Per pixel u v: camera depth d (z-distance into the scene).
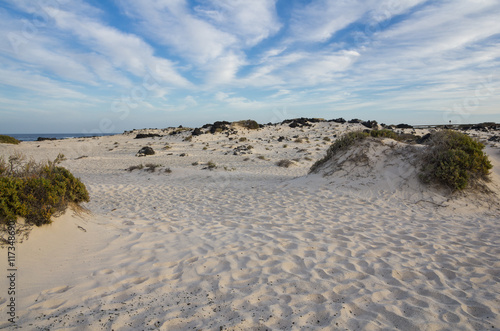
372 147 9.95
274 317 2.64
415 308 2.79
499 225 5.69
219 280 3.35
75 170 17.34
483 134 29.89
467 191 7.43
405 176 8.39
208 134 41.25
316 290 3.13
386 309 2.77
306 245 4.46
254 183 11.24
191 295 3.03
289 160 19.14
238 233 5.14
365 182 8.73
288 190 9.19
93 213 6.57
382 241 4.72
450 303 2.89
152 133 51.38
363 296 3.00
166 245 4.52
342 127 45.53
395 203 7.36
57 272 3.46
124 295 3.03
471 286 3.24
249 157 22.36
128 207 7.87
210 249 4.32
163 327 2.49
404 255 4.12
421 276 3.48
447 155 7.86
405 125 44.84
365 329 2.48
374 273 3.54
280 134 42.16
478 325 2.54
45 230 4.10
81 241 4.45
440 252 4.24
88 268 3.63
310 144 30.75
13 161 5.18
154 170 15.22
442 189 7.60
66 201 4.90
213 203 8.11
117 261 3.87
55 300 2.88
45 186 4.34
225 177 12.89
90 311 2.72
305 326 2.52
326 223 5.79
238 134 42.25
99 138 45.78
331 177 9.54
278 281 3.32
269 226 5.61
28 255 3.55
